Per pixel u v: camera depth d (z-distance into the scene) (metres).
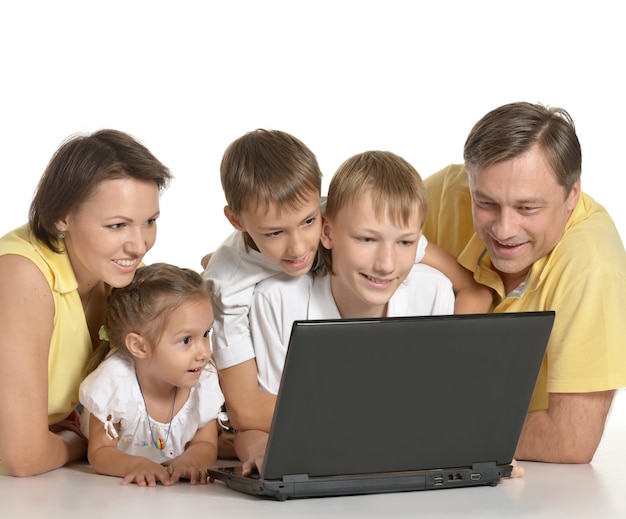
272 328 2.87
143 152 2.68
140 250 2.67
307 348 2.15
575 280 2.83
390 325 2.20
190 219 6.51
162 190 2.77
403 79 6.39
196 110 6.40
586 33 6.02
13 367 2.61
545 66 6.10
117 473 2.60
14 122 6.21
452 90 6.35
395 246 2.70
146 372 2.75
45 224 2.67
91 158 2.61
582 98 6.04
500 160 2.78
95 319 2.96
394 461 2.32
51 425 2.92
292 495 2.26
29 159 6.22
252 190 2.68
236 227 2.85
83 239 2.64
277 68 6.42
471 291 3.05
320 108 6.43
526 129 2.78
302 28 6.41
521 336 2.31
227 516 2.12
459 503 2.23
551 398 2.82
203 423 2.80
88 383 2.71
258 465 2.42
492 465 2.40
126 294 2.72
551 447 2.76
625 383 2.76
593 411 2.78
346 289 2.83
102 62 6.30
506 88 6.23
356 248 2.71
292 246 2.71
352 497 2.29
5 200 6.20
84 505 2.26
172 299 2.69
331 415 2.22
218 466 2.92
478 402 2.33
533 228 2.82
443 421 2.32
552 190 2.79
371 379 2.22
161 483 2.51
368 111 6.42
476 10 6.26
